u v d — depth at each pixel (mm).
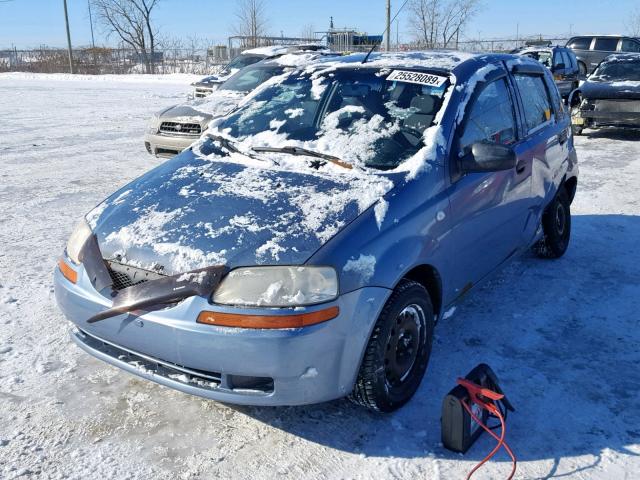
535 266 4922
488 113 3674
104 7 44500
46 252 5078
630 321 3930
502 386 3152
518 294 4348
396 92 3543
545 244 4945
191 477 2477
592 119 11188
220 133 3705
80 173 8234
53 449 2619
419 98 3451
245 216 2740
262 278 2461
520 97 4180
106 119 14273
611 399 3053
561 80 15430
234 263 2510
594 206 6703
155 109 16641
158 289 2506
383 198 2826
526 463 2584
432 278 3088
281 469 2531
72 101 18828
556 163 4617
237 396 2494
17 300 4094
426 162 3066
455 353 3492
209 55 39969
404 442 2719
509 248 3992
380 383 2711
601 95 11008
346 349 2531
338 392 2586
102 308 2652
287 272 2467
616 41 20625
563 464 2576
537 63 4766
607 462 2588
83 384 3115
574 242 5527
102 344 2840
